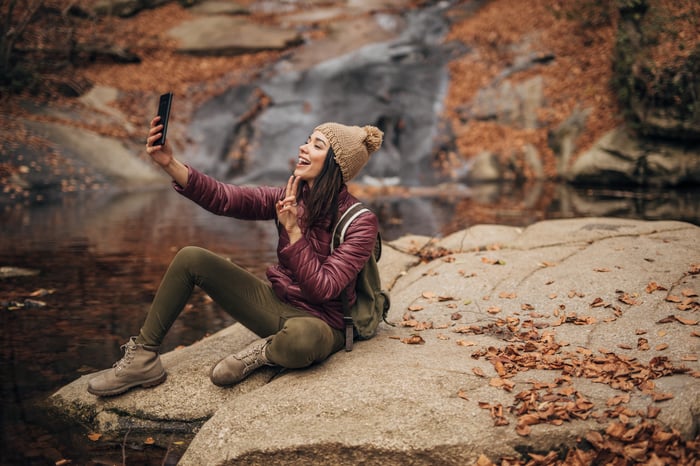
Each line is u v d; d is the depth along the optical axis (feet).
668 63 37.24
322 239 9.90
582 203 32.35
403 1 65.05
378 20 60.75
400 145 47.83
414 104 49.65
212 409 9.91
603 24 47.73
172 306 10.10
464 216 29.71
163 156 9.83
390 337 11.04
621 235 15.62
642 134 38.78
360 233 9.70
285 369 10.44
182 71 52.54
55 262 20.89
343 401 8.80
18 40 47.67
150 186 40.63
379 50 54.60
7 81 44.45
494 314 12.01
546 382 9.01
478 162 44.75
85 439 9.58
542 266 13.89
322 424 8.53
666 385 8.71
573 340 10.66
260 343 10.19
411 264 16.03
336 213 9.81
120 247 23.45
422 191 39.91
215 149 46.83
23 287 17.87
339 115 48.98
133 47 53.67
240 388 10.15
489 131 46.57
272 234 26.94
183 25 58.44
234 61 54.24
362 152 9.84
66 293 17.34
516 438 8.01
